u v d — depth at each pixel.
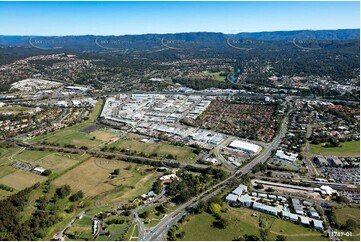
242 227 159.88
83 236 155.00
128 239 151.75
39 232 155.38
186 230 158.38
